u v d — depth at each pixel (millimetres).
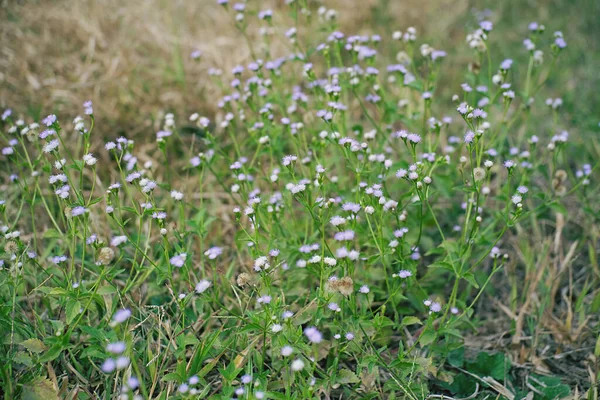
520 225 703
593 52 1005
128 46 881
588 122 817
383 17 1039
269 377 523
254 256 554
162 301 584
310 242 596
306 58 687
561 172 635
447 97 905
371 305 594
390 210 553
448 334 541
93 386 518
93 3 938
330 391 525
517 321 591
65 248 627
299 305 580
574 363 573
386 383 514
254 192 610
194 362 500
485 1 1163
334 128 650
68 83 822
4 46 849
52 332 549
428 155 589
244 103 798
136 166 605
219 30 979
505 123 695
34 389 487
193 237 655
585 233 677
